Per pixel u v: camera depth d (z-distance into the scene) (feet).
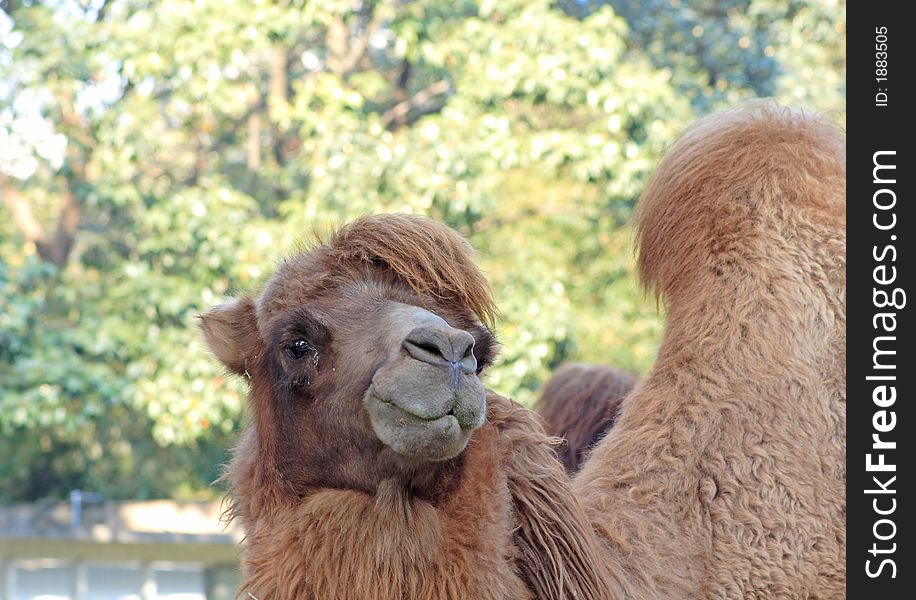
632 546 13.12
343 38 58.13
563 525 12.50
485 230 58.08
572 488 12.90
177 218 46.01
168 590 58.65
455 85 50.96
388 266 12.58
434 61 48.67
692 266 15.14
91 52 46.32
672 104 47.11
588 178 46.50
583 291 57.00
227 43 45.39
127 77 45.98
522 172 61.87
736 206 15.10
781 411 13.96
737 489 13.71
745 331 14.33
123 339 46.26
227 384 44.04
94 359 51.26
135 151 47.75
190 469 65.57
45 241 63.10
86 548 58.90
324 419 12.01
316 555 11.77
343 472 11.95
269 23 45.52
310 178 54.65
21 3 57.47
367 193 44.50
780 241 14.79
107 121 47.42
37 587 58.65
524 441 12.83
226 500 13.74
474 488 12.03
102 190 47.70
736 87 56.08
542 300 45.83
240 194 48.39
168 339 45.60
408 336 11.38
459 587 11.64
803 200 15.11
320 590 11.70
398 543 11.64
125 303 47.85
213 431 56.59
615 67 47.24
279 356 12.46
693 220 15.30
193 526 55.77
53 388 45.83
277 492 12.38
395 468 11.66
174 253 48.32
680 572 13.23
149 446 69.21
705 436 13.92
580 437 19.33
